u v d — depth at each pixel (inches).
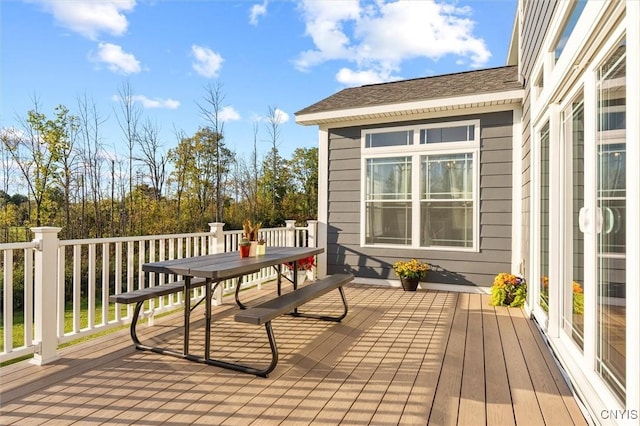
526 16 182.1
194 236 172.6
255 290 220.2
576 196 104.3
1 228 402.6
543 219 145.3
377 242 241.3
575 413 83.2
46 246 111.3
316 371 106.3
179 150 557.3
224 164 609.6
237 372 105.7
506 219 208.7
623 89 69.9
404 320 158.9
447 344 128.7
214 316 163.5
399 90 258.4
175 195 552.1
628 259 63.0
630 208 62.0
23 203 421.7
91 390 94.1
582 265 97.7
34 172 423.8
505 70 251.8
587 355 88.4
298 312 167.3
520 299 178.9
